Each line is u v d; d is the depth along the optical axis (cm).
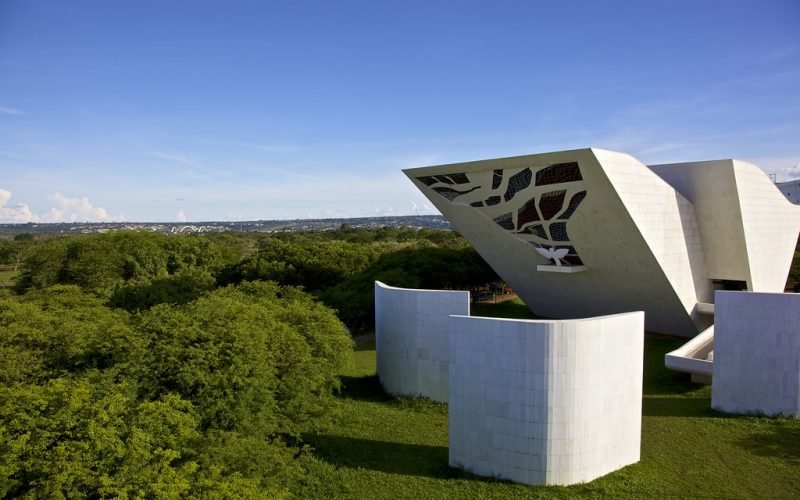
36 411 834
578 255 2528
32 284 3794
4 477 723
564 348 1216
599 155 1917
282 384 1393
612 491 1205
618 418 1310
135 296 3048
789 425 1567
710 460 1370
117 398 909
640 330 1355
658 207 2252
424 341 1908
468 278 3891
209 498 780
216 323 1359
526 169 2192
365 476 1320
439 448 1495
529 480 1244
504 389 1262
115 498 749
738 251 2497
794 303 1595
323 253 4006
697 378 2020
